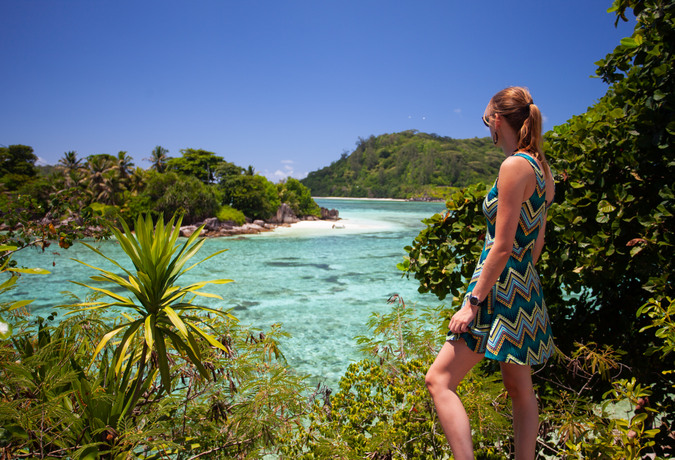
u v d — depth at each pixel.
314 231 59.97
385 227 67.12
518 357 1.57
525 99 1.73
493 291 1.63
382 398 2.54
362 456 2.14
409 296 18.88
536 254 1.79
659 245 2.31
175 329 2.64
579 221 2.59
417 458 2.14
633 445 1.78
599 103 2.92
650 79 2.49
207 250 38.66
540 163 1.68
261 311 16.55
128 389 2.53
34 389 2.22
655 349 2.04
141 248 2.40
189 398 2.59
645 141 2.41
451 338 1.67
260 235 53.81
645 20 2.51
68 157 64.94
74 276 24.62
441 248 3.12
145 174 66.19
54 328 2.67
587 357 2.25
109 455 2.12
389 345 3.04
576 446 1.87
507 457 2.23
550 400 2.38
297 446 2.42
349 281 23.11
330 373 9.88
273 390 2.47
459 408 1.59
